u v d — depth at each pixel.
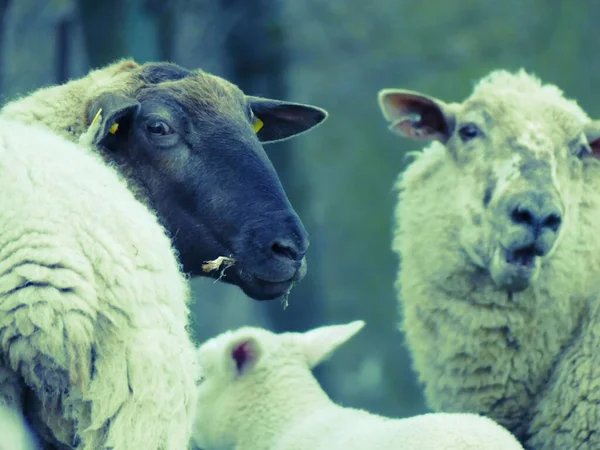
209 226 6.98
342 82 29.50
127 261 4.66
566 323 8.50
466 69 29.17
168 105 7.11
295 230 6.96
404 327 9.30
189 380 4.77
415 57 27.75
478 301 8.66
